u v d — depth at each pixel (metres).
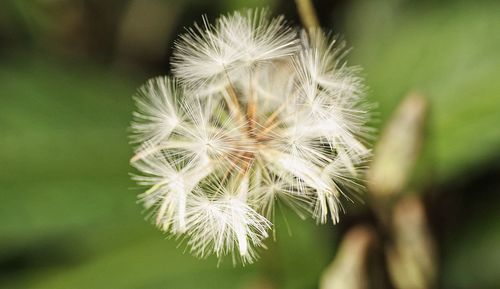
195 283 0.19
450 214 0.21
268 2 0.21
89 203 0.20
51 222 0.20
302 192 0.16
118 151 0.21
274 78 0.17
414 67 0.21
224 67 0.17
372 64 0.21
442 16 0.21
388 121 0.20
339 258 0.18
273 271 0.19
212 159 0.16
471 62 0.21
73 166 0.20
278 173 0.16
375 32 0.22
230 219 0.16
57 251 0.20
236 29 0.17
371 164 0.18
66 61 0.21
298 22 0.21
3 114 0.21
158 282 0.19
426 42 0.21
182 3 0.23
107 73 0.21
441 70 0.21
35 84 0.21
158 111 0.17
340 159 0.16
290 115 0.16
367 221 0.19
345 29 0.22
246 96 0.17
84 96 0.21
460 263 0.21
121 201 0.20
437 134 0.20
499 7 0.21
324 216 0.16
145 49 0.23
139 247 0.20
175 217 0.16
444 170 0.20
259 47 0.17
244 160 0.16
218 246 0.16
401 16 0.22
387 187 0.19
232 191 0.16
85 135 0.21
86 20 0.23
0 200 0.20
